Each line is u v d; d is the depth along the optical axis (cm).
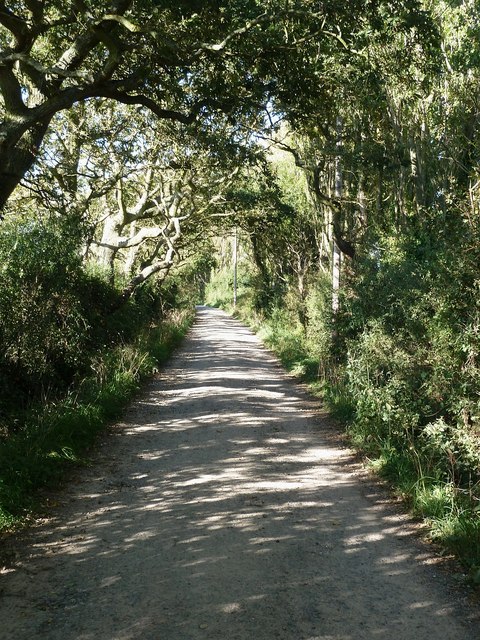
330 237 1917
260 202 2400
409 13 919
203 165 1859
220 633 389
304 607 429
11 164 905
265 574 483
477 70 1137
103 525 591
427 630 402
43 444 803
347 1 892
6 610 418
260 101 1069
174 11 831
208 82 1044
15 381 1051
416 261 1043
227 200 2367
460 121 1169
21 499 634
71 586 456
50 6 977
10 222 1124
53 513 623
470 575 488
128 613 414
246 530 583
